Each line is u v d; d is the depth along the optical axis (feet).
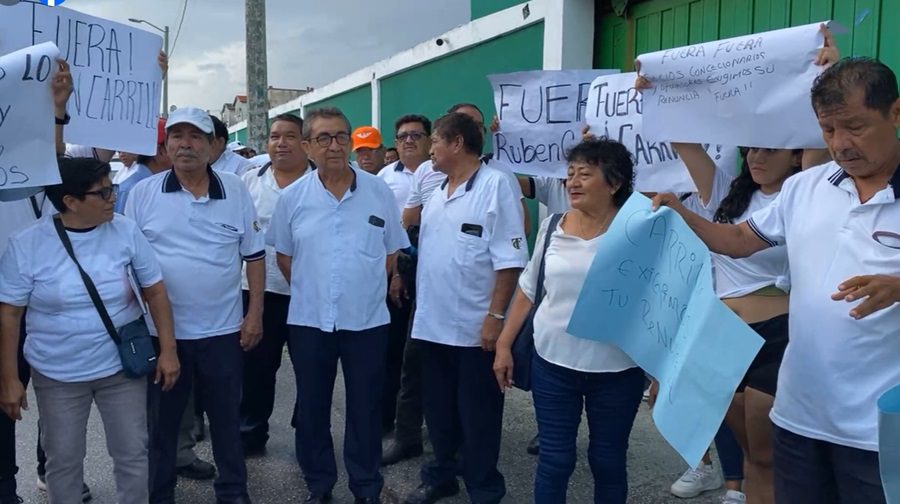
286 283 13.75
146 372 9.68
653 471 12.92
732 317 6.97
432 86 29.01
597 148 8.78
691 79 9.09
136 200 11.20
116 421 9.86
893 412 5.74
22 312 9.57
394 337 14.67
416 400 13.60
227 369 11.35
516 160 14.08
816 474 6.91
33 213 10.84
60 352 9.40
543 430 9.16
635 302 8.05
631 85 12.04
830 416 6.59
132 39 10.72
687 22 16.89
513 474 13.02
